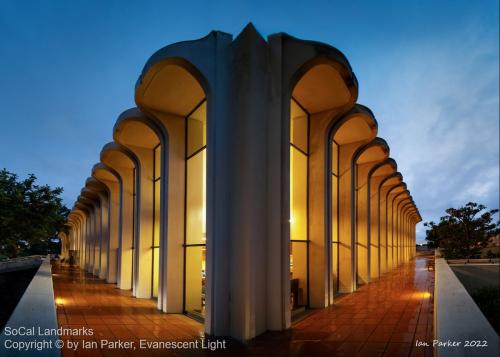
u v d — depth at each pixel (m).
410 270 23.56
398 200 28.53
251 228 8.34
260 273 8.57
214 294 8.63
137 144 14.85
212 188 8.91
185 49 9.03
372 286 15.70
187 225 11.64
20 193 21.42
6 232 21.17
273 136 9.02
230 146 8.97
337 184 15.16
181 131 12.00
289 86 9.23
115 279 20.77
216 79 9.08
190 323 9.90
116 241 21.33
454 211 32.66
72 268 34.66
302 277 11.27
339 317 9.75
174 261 11.52
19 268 19.78
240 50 8.85
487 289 17.34
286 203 9.00
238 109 8.82
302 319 9.68
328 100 11.13
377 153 16.77
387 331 8.17
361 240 17.53
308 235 11.48
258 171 8.62
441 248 38.03
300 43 9.14
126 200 18.17
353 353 6.71
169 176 11.70
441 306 4.36
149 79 9.91
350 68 9.91
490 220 32.00
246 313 8.09
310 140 11.84
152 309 12.03
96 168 19.64
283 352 6.97
